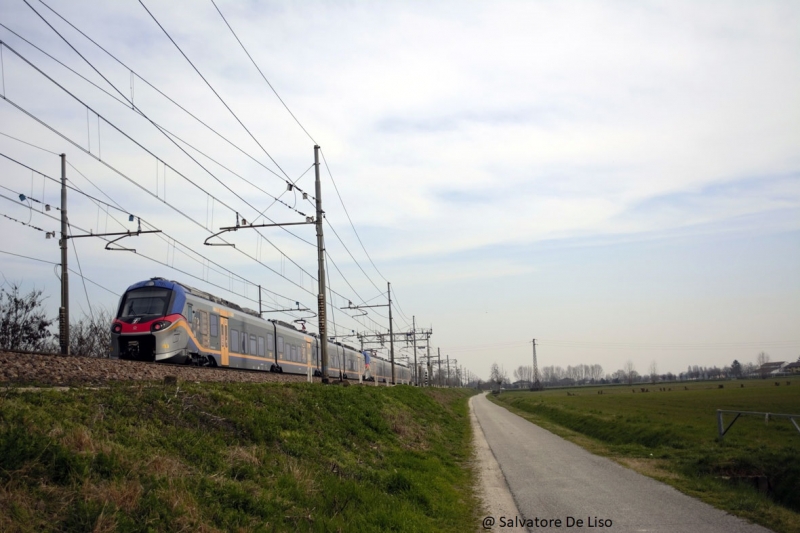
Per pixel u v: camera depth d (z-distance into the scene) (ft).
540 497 47.67
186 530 24.44
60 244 90.12
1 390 31.37
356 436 58.18
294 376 120.98
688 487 50.75
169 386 42.68
